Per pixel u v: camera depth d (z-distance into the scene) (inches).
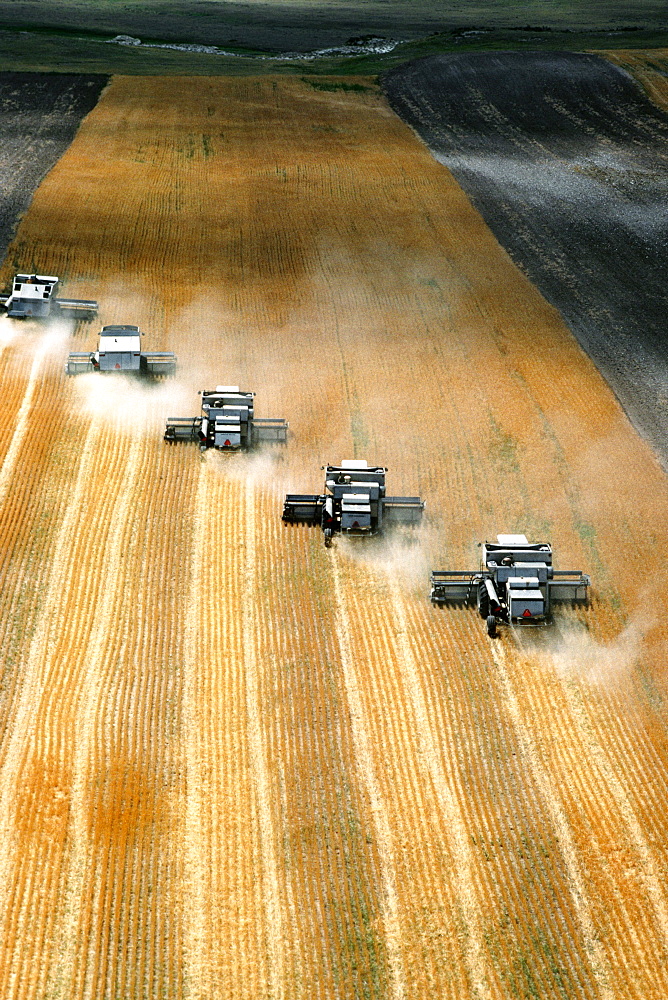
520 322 7465.6
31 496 5378.9
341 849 3627.0
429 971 3260.3
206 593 4813.0
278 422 5940.0
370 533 5246.1
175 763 3924.7
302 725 4116.6
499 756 4018.2
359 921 3393.2
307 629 4623.5
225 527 5270.7
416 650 4530.0
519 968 3277.6
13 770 3860.7
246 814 3737.7
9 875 3489.2
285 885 3499.0
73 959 3250.5
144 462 5757.9
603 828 3742.6
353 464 5364.2
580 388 6614.2
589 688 4355.3
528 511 5442.9
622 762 4010.8
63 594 4739.2
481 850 3641.7
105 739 4003.4
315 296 7736.2
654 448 6003.9
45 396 6309.1
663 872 3599.9
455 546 5191.9
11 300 7086.6
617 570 5044.3
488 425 6186.0
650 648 4579.2
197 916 3393.2
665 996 3211.1
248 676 4347.9
